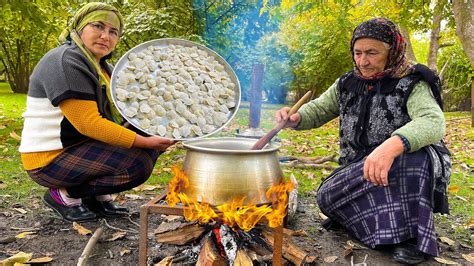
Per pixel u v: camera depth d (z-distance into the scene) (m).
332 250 2.27
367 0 12.16
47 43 16.53
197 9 8.31
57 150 2.36
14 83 16.19
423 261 2.15
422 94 2.08
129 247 2.20
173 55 2.36
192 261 2.00
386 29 2.10
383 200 2.15
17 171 3.72
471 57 7.17
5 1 6.46
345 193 2.32
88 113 2.23
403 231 2.08
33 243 2.23
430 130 1.94
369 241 2.23
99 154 2.37
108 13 2.39
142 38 7.75
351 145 2.38
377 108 2.21
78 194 2.49
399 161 2.10
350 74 2.38
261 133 2.92
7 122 6.85
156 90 2.15
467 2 7.11
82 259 1.97
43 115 2.32
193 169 1.68
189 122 2.11
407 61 2.19
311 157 4.75
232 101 2.26
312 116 2.50
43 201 2.62
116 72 2.16
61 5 6.96
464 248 2.40
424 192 2.06
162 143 2.29
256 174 1.65
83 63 2.31
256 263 1.89
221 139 2.04
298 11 9.70
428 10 10.40
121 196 3.12
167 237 2.00
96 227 2.47
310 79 14.26
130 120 2.02
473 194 3.49
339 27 12.75
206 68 2.37
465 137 7.12
